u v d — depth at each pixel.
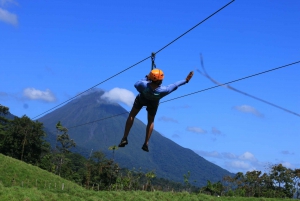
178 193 50.34
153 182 129.62
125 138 10.41
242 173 90.06
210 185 76.00
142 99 9.99
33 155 96.00
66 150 109.56
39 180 59.22
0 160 62.09
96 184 89.00
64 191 41.06
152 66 11.08
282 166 85.44
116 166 92.44
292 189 84.81
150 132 10.42
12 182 55.47
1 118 102.75
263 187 86.31
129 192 47.09
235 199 50.84
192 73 9.77
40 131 97.94
